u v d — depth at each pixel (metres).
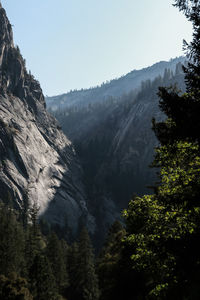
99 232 141.12
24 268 48.41
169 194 10.51
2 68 142.12
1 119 123.06
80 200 149.12
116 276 25.73
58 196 134.62
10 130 124.06
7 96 140.12
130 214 11.49
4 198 97.62
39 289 39.28
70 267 62.25
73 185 155.38
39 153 138.62
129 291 22.94
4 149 115.44
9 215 71.56
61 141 180.50
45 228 100.75
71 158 179.88
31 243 55.78
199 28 9.06
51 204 125.31
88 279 48.09
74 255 62.88
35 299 38.81
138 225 11.50
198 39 9.09
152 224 10.62
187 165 11.14
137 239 11.05
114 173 198.88
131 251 23.72
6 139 119.50
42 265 40.81
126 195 180.38
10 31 158.38
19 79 153.75
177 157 11.11
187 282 9.49
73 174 167.62
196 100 9.42
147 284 19.39
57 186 138.50
